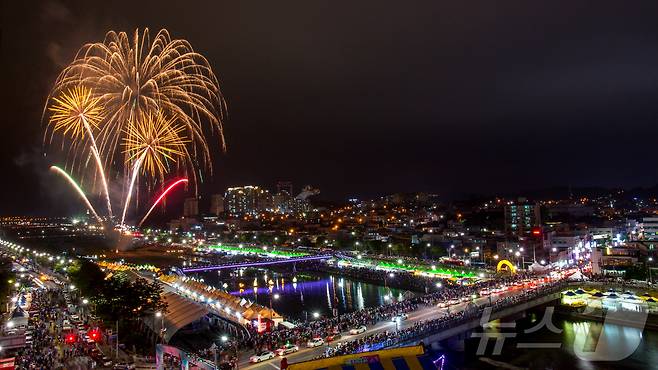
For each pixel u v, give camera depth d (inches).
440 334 4950.8
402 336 4630.9
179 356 3494.1
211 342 5812.0
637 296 6235.2
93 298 6397.6
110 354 4798.2
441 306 6053.2
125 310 5467.5
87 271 7268.7
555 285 6727.4
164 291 7091.5
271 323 5364.2
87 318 6200.8
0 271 7780.5
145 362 4480.8
